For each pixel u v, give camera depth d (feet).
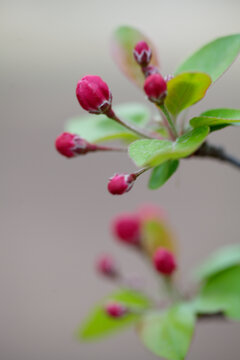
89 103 0.95
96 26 1.78
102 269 1.17
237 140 1.82
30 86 1.72
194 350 1.86
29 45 1.70
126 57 1.04
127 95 1.73
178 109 0.97
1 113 1.76
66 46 1.74
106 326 1.16
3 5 1.67
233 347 1.86
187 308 1.06
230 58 0.99
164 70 1.81
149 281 1.82
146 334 1.03
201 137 0.91
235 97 1.71
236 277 1.07
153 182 0.97
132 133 1.05
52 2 1.73
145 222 1.17
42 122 1.80
